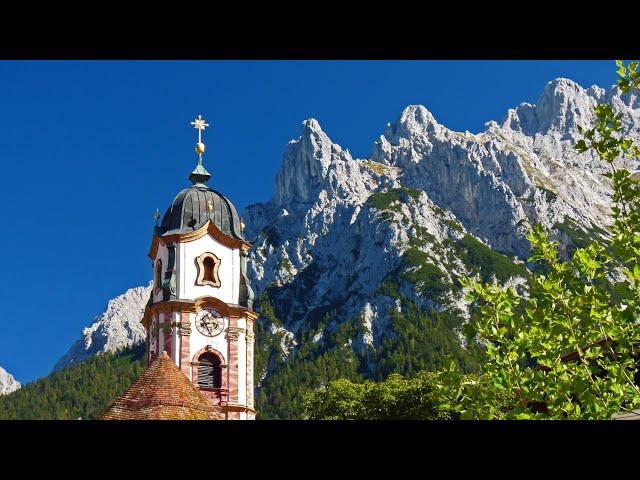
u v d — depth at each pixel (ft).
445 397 72.02
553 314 70.49
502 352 72.69
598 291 69.46
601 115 77.36
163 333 243.81
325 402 295.48
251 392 244.22
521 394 69.15
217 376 242.37
